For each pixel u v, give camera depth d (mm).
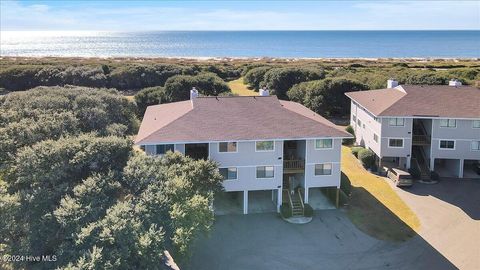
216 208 38438
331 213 38031
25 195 23406
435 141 46688
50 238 21516
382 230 35094
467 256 31344
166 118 39156
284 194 39125
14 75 87188
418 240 33562
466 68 96375
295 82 81688
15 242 21938
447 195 42062
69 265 18172
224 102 40688
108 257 19141
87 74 88312
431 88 50062
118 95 52062
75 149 27047
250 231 34656
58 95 44531
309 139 37125
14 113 37281
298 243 32938
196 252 31266
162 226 23266
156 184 25969
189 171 31375
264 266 29828
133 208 23266
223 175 36906
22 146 31609
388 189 43344
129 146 29297
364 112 53000
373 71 91000
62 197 23906
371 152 48562
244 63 115500
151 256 20172
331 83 69250
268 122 38094
